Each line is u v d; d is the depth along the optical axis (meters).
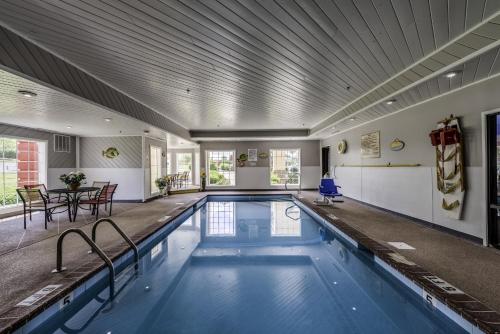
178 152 14.50
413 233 4.33
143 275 3.37
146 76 4.04
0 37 2.56
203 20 2.45
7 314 1.97
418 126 5.10
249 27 2.59
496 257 3.20
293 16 2.40
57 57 3.28
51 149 7.57
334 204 7.48
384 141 6.34
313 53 3.21
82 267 2.89
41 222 5.36
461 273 2.72
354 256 4.05
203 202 9.34
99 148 8.51
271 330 2.23
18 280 2.58
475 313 1.93
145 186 8.45
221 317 2.44
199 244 4.66
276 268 3.59
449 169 4.23
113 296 2.86
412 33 2.72
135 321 2.40
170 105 6.09
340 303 2.69
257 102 5.79
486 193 3.65
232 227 5.89
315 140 11.49
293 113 7.08
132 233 4.43
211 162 11.80
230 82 4.35
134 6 2.21
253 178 11.60
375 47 3.06
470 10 2.30
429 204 4.84
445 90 4.14
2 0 2.14
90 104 4.14
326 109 6.61
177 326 2.31
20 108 4.55
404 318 2.43
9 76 2.81
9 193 6.50
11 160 6.58
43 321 2.15
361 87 4.70
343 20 2.47
